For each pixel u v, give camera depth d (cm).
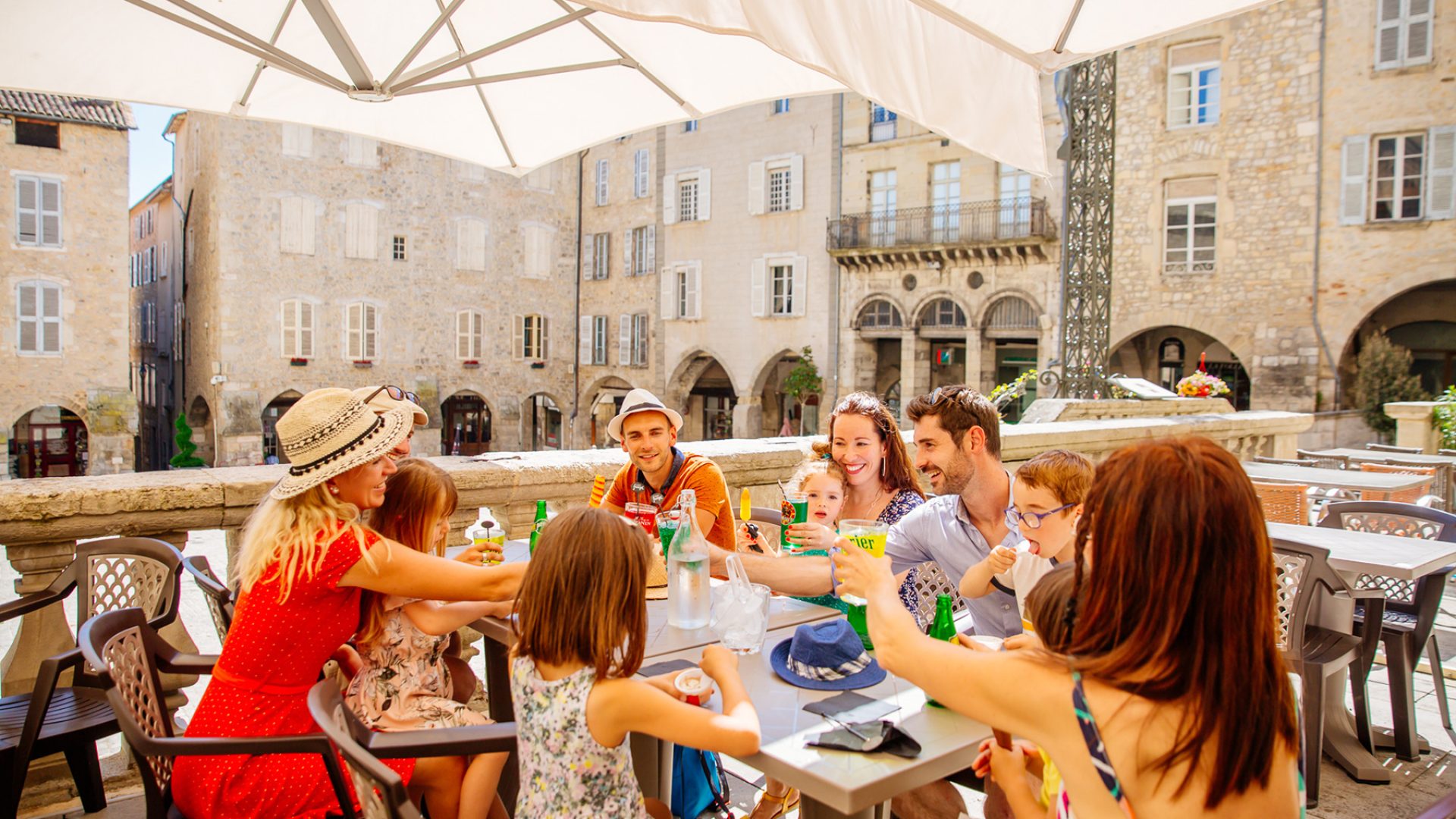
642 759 291
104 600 329
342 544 249
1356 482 743
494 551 311
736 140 3041
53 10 387
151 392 3919
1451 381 2045
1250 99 2134
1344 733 389
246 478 406
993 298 2544
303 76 426
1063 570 176
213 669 261
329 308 3039
